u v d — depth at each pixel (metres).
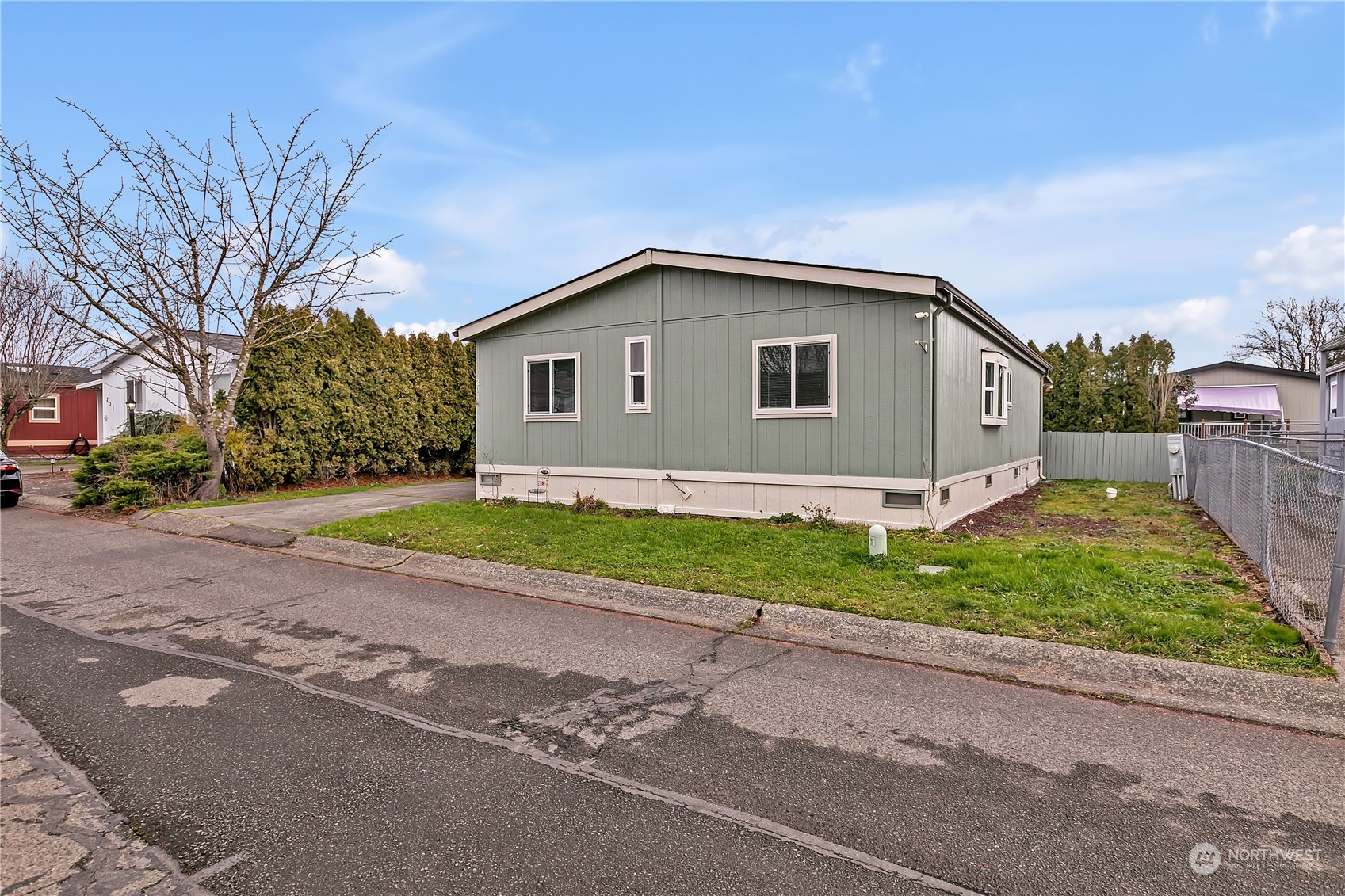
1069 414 21.02
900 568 6.96
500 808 2.93
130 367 24.55
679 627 5.66
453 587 7.05
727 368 10.49
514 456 12.62
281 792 3.06
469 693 4.25
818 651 5.06
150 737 3.62
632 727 3.75
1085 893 2.37
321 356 16.56
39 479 18.56
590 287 11.48
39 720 3.82
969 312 10.55
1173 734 3.65
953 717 3.89
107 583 7.20
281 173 12.92
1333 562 4.59
